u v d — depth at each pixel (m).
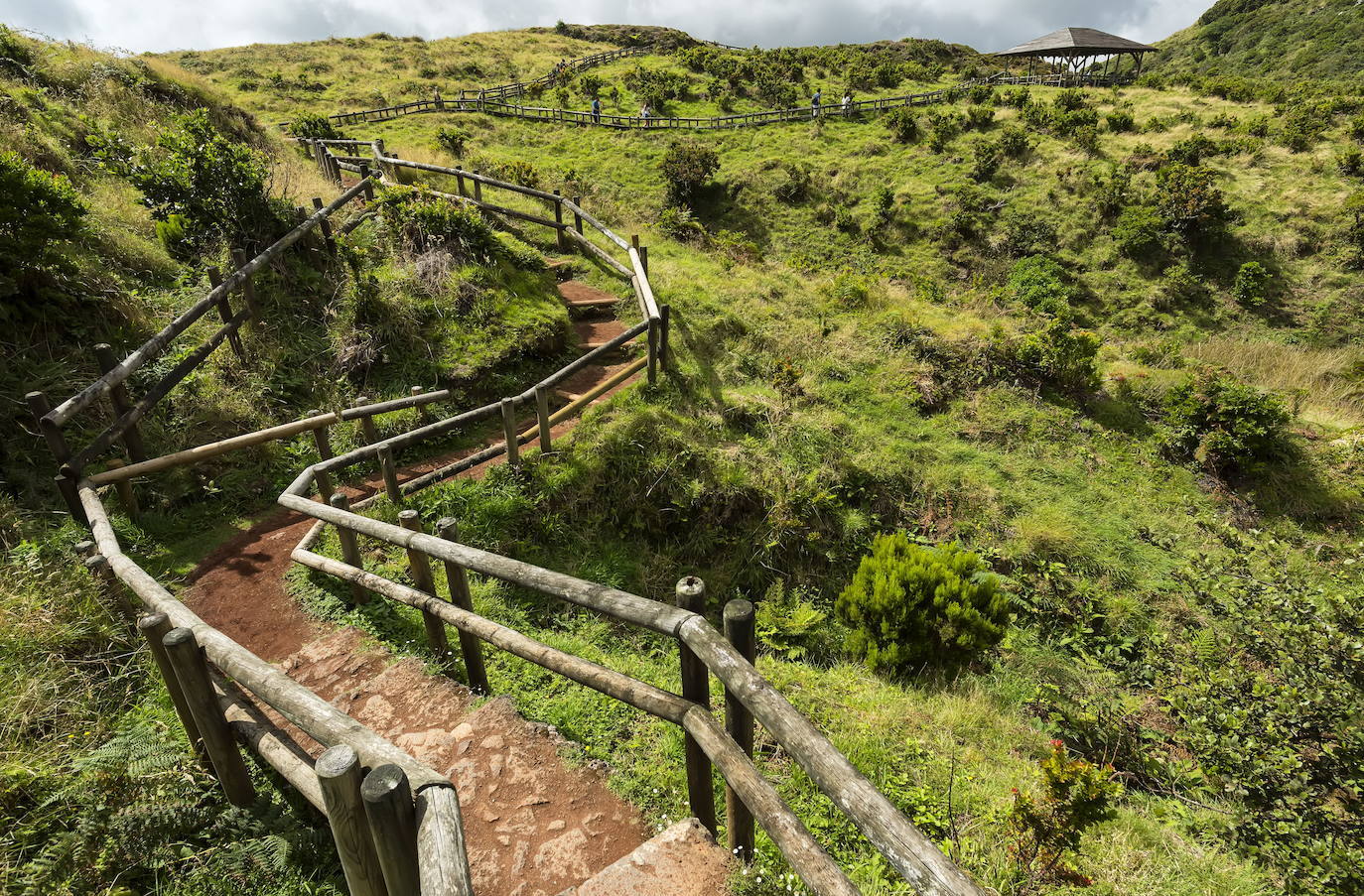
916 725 4.51
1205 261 19.86
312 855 2.70
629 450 6.98
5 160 5.62
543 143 26.16
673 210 16.27
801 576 6.86
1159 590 7.23
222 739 2.80
